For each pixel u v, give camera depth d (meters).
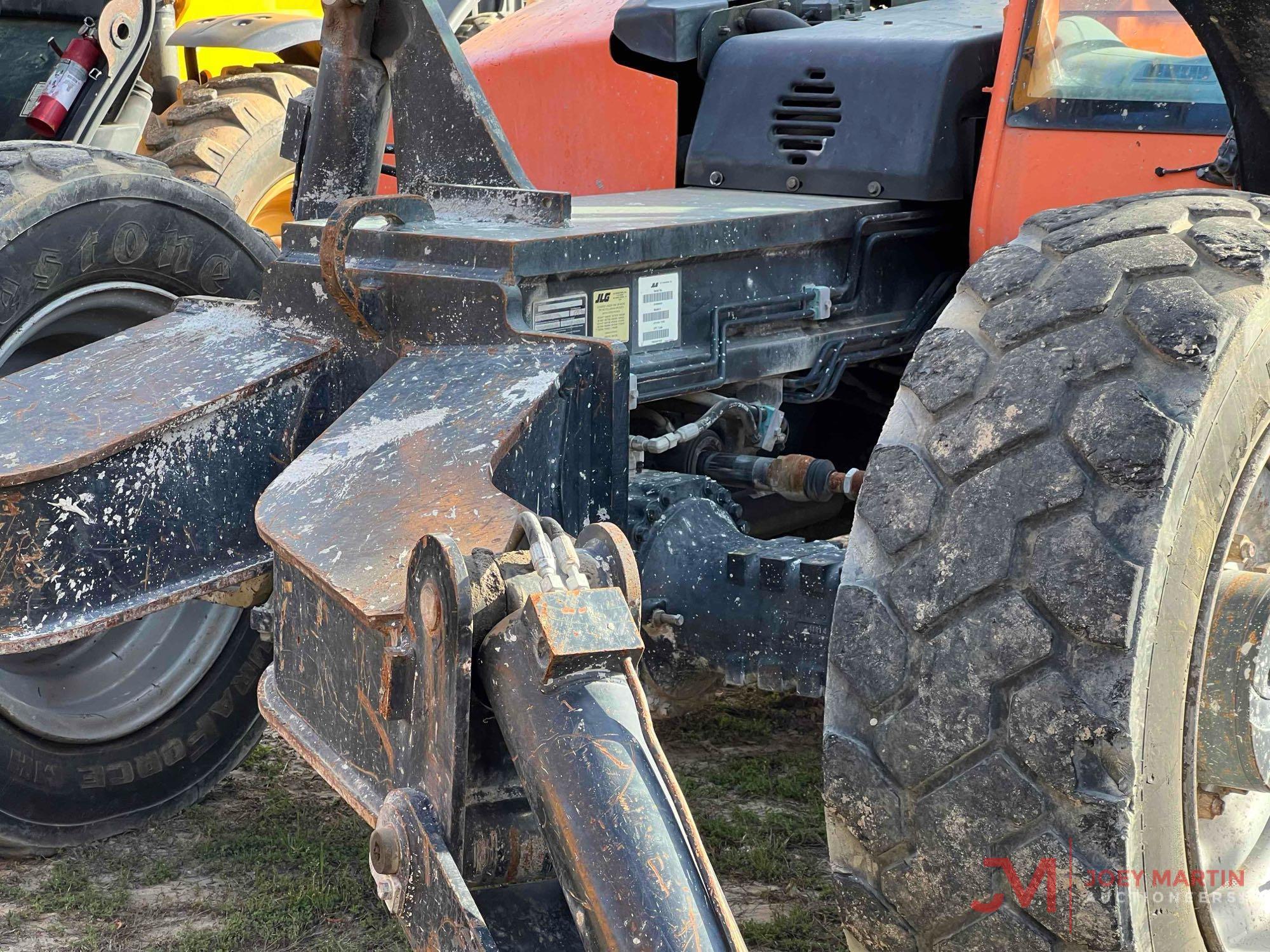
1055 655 1.57
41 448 2.13
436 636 1.46
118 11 3.79
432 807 1.49
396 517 1.75
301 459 1.97
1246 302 1.64
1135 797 1.55
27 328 2.63
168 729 2.94
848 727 1.73
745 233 2.48
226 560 2.30
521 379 2.00
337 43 2.56
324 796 3.12
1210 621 1.65
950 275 2.97
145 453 2.18
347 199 2.49
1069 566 1.56
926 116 2.82
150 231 2.81
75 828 2.80
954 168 2.86
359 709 1.70
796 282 2.64
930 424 1.73
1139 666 1.53
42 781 2.72
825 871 2.74
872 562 1.72
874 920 1.76
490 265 2.13
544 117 3.35
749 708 3.53
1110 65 2.63
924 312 2.89
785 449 3.50
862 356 2.79
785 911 2.60
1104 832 1.54
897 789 1.69
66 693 2.82
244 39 4.89
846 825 1.75
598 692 1.40
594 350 2.03
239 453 2.28
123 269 2.79
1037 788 1.58
